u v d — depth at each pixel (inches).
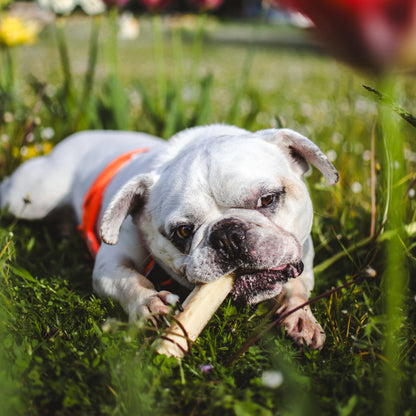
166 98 51.7
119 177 33.5
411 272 28.4
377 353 22.3
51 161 41.2
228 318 24.7
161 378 20.6
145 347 21.8
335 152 47.0
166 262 27.9
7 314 24.3
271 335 24.6
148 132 52.7
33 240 33.3
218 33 249.6
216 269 24.0
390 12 8.8
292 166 28.5
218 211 25.8
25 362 20.7
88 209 34.3
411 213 32.6
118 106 50.4
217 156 26.5
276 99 88.1
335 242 32.8
